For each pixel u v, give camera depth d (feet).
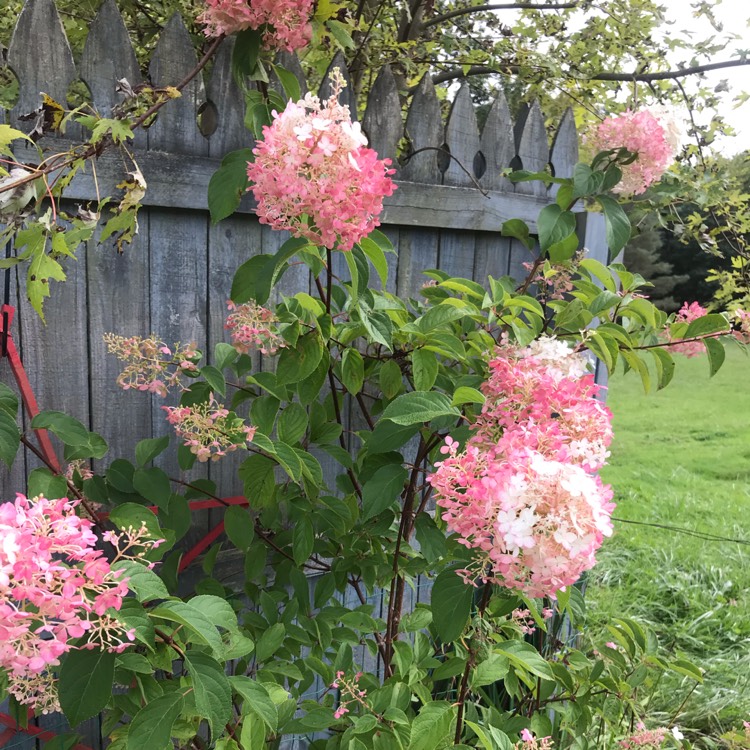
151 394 6.20
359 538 6.20
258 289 4.25
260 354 6.91
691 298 62.59
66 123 5.32
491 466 3.60
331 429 6.29
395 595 7.03
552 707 6.67
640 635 6.47
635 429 26.78
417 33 11.76
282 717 5.01
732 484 19.56
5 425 4.34
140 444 5.51
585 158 11.14
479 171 8.00
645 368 6.53
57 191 4.69
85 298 5.71
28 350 5.51
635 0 10.25
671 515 16.43
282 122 4.01
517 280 8.54
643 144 6.30
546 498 3.36
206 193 6.04
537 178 6.72
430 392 4.72
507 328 6.29
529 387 4.49
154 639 3.63
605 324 5.95
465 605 4.33
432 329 5.37
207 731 6.55
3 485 5.56
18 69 5.07
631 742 6.54
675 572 12.69
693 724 8.99
